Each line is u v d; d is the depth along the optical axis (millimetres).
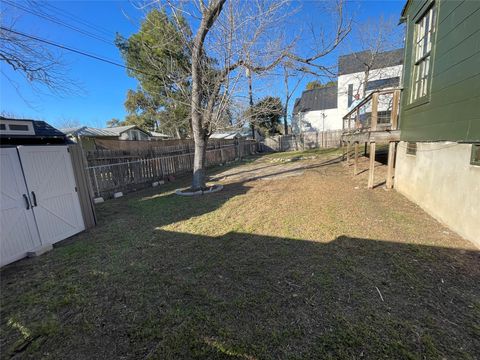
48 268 3070
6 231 3227
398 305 2045
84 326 2025
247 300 2221
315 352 1648
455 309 1971
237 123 6859
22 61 6727
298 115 26172
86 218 4512
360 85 18375
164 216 5023
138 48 10602
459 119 3160
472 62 2871
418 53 4652
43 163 3756
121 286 2572
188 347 1753
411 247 3010
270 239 3531
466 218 3090
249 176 9586
